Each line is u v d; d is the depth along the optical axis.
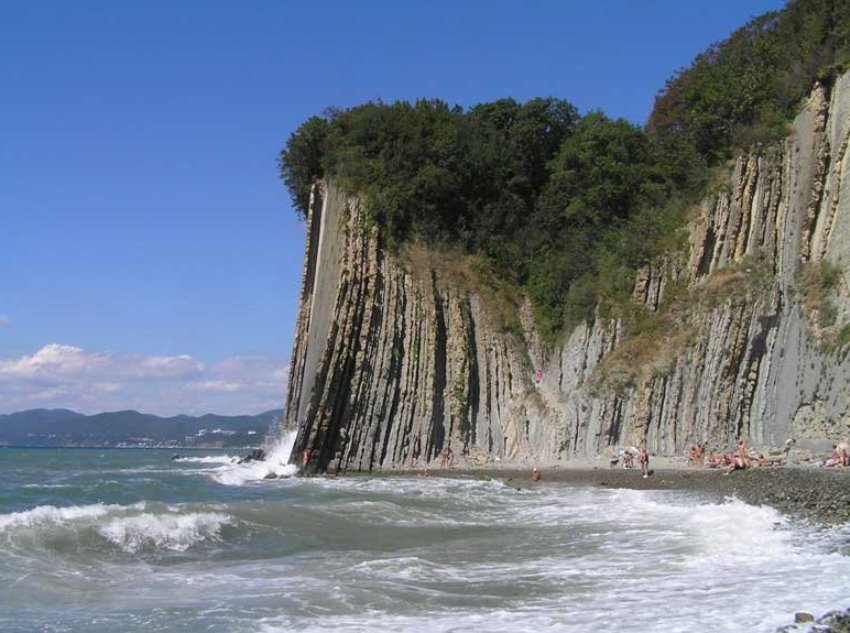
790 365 47.84
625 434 53.56
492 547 23.14
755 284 51.06
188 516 24.03
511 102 77.69
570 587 17.52
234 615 15.27
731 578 17.67
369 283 62.00
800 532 22.95
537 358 62.53
